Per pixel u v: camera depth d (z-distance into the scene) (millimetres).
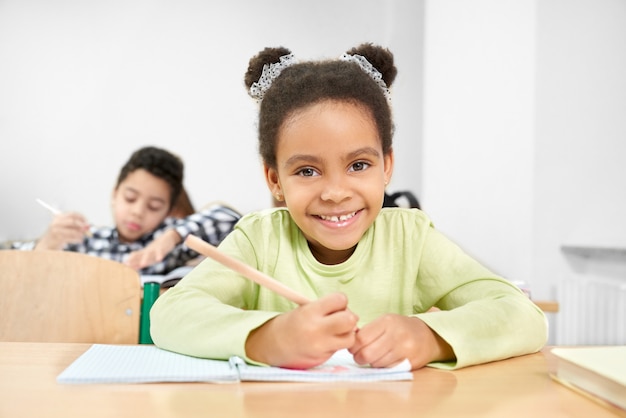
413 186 2941
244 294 844
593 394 429
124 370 490
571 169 2576
